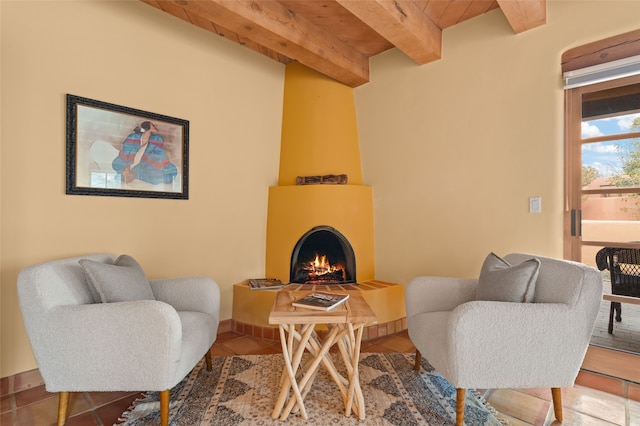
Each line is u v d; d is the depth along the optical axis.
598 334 2.32
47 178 2.11
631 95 2.19
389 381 2.11
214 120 3.01
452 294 2.19
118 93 2.43
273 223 3.36
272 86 3.48
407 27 2.50
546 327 1.60
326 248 3.39
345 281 3.26
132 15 2.50
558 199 2.43
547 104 2.47
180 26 2.78
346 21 2.77
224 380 2.12
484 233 2.74
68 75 2.20
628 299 2.21
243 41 3.13
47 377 1.59
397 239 3.27
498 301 1.72
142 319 1.57
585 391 1.99
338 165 3.42
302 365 2.32
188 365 1.72
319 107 3.42
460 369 1.60
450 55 2.93
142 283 1.91
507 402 1.87
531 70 2.53
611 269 2.27
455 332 1.60
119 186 2.42
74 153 2.21
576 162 2.39
